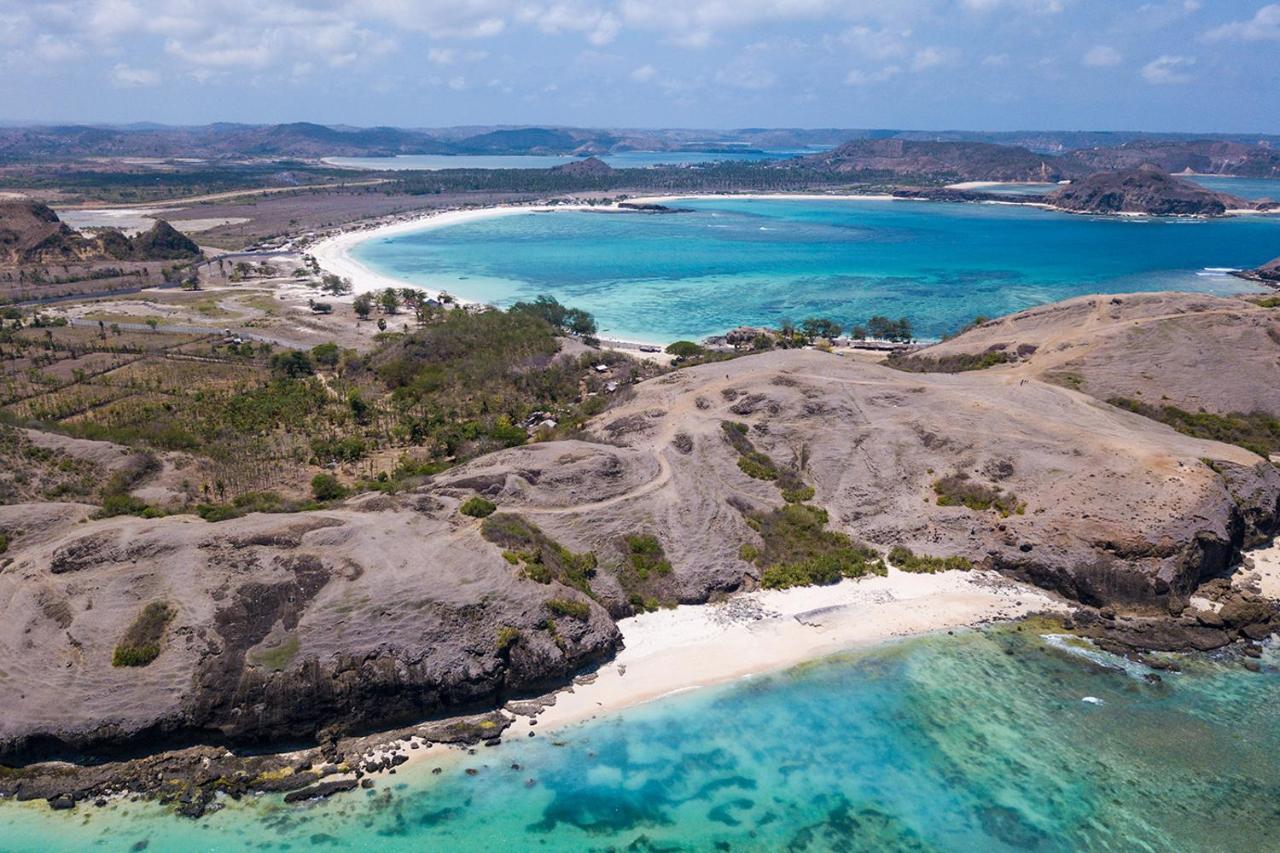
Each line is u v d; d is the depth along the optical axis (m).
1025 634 65.50
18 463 83.62
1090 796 50.41
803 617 67.12
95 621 54.78
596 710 56.84
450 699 55.38
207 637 54.03
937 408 91.56
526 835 47.44
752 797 50.41
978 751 53.91
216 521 67.62
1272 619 66.31
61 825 46.94
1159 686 59.72
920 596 70.25
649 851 46.78
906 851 47.00
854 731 55.50
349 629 55.16
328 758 52.16
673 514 73.75
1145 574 68.31
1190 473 74.12
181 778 50.25
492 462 79.31
